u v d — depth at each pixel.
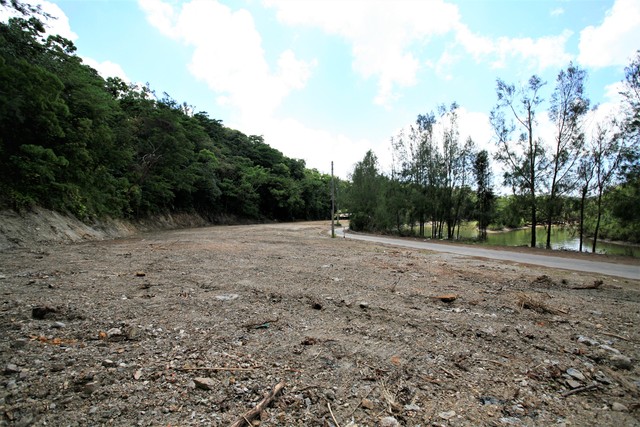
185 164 39.44
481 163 26.88
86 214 19.94
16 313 4.59
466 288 7.25
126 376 3.00
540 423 2.50
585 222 22.73
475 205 27.52
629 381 3.22
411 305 5.77
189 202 43.06
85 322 4.41
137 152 30.30
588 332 4.59
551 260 13.09
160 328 4.30
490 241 28.80
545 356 3.76
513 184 22.42
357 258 12.25
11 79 14.36
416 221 31.88
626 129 18.19
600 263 12.41
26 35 17.23
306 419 2.48
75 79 20.69
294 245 16.75
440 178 28.53
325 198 84.56
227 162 56.69
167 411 2.50
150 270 8.40
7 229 12.87
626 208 18.48
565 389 3.05
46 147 17.34
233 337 4.10
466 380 3.17
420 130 29.83
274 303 5.73
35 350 3.44
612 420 2.55
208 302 5.62
